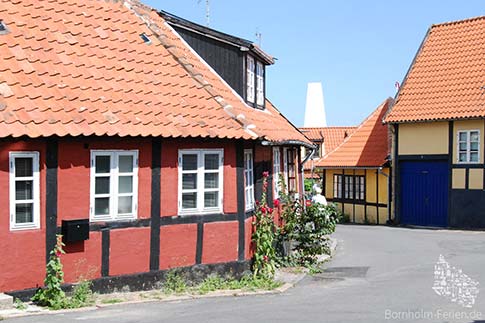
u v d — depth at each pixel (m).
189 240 12.08
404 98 26.44
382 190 28.50
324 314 9.33
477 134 24.31
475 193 24.38
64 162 10.57
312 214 15.43
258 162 14.11
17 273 10.04
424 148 25.67
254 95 16.27
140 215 11.48
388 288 11.78
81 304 10.06
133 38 13.56
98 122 10.75
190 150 12.09
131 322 8.73
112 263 11.15
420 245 18.91
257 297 11.09
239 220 12.71
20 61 11.15
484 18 27.55
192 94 12.87
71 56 11.95
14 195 10.04
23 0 12.62
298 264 15.07
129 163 11.40
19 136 9.73
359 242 20.20
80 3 13.64
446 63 26.72
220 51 15.43
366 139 31.03
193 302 10.55
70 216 10.64
